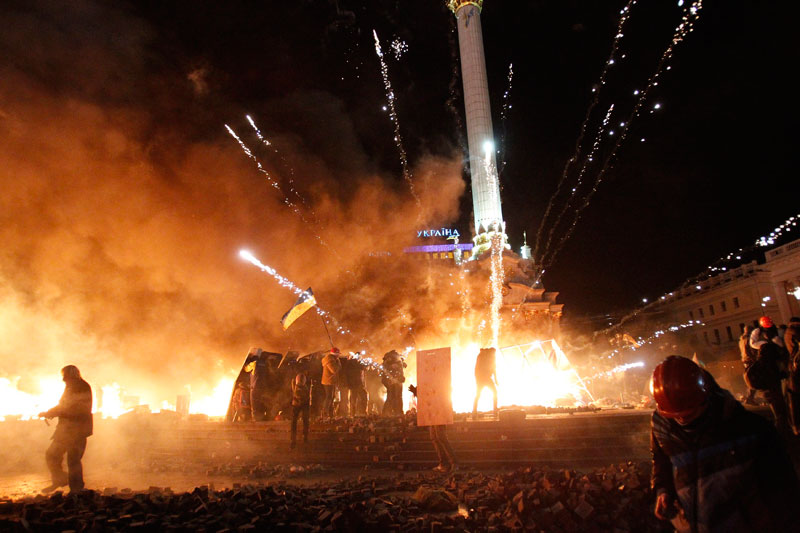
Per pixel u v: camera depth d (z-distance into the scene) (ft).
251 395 45.85
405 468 32.22
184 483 30.55
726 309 150.92
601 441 31.12
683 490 9.40
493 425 33.58
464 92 120.98
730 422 9.16
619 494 19.03
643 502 18.31
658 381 9.55
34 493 27.40
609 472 21.67
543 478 20.72
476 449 32.45
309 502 20.51
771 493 8.68
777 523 8.54
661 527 10.75
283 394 46.91
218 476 32.96
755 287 141.49
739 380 57.11
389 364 48.88
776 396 24.41
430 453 33.01
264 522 17.08
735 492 8.84
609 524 17.43
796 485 8.75
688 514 9.34
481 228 118.42
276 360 48.26
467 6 119.85
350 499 21.30
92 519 16.76
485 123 117.80
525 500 18.51
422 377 30.09
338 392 51.78
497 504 20.18
